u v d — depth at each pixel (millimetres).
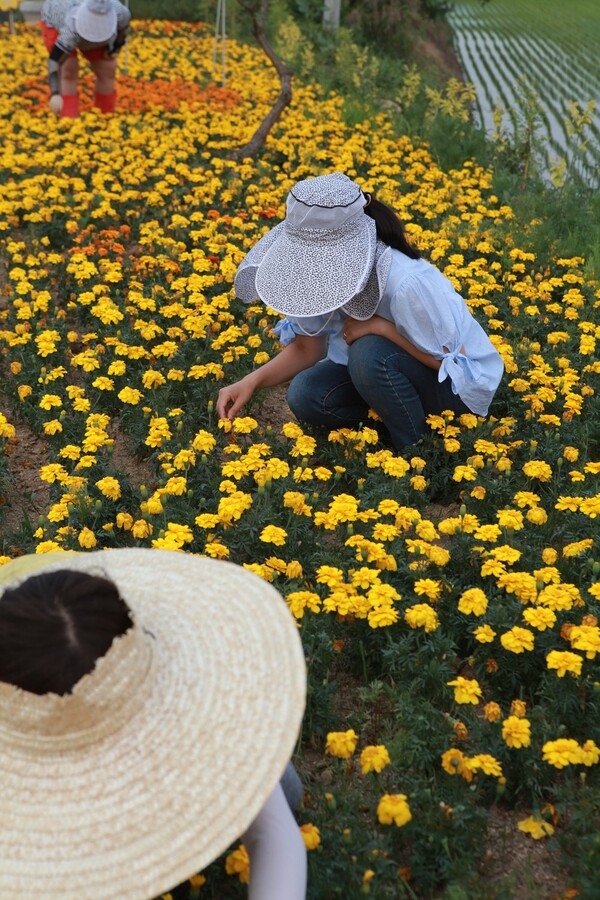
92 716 1563
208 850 1577
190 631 1784
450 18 30375
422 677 2893
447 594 3211
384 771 2666
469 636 3131
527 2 36344
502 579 3107
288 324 4238
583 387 4441
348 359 4062
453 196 7648
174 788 1600
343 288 3590
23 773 1578
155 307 5457
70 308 5586
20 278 5703
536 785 2592
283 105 8656
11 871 1536
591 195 8203
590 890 2219
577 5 35750
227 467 3688
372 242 3721
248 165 8242
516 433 4344
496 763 2482
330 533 3801
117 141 8773
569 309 5430
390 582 3279
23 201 6965
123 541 3641
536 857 2494
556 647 2955
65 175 7672
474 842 2461
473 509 3844
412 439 4125
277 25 16234
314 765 2791
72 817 1563
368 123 9828
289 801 2230
